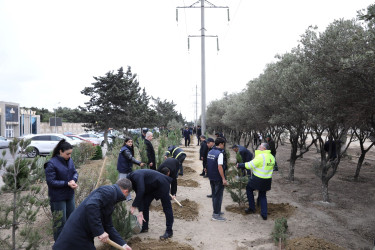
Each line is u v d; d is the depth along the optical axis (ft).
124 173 21.88
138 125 72.18
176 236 16.26
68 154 13.80
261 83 31.35
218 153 18.85
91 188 19.95
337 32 16.96
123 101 66.85
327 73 17.22
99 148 49.96
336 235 17.07
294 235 16.81
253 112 37.27
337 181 33.22
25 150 12.41
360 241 16.28
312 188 29.40
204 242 15.56
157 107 166.30
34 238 10.98
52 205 13.30
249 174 24.86
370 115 17.66
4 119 109.09
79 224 9.73
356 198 25.66
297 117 27.30
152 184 15.85
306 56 19.13
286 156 58.80
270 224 18.52
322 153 24.48
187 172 37.86
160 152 34.09
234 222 18.86
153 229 17.29
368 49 14.19
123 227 14.16
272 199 25.00
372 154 62.75
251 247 14.96
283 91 24.84
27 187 11.91
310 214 20.79
